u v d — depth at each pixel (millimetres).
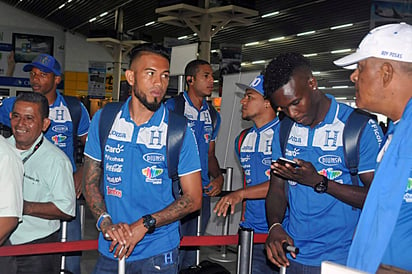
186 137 2096
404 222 1410
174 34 25578
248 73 5574
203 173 4027
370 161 1958
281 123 2258
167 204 2150
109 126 2141
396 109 1438
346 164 2012
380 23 7684
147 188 2105
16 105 2490
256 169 3123
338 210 2064
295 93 1929
